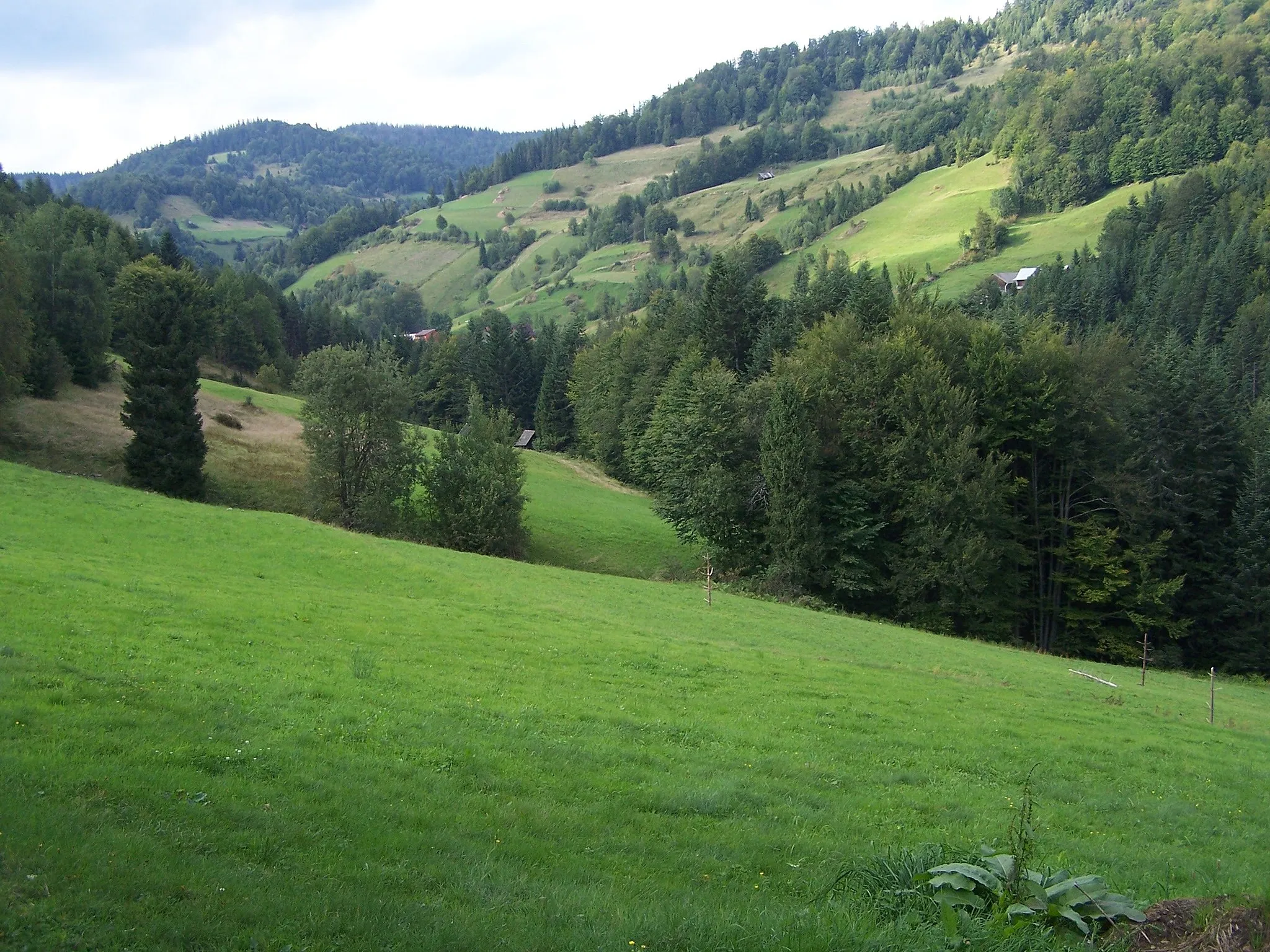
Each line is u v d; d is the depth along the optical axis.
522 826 12.45
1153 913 9.73
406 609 32.19
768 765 17.92
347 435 67.44
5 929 7.32
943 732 23.50
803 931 8.60
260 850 10.02
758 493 66.94
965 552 59.28
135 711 14.46
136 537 41.25
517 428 73.69
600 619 36.78
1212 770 23.17
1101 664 53.84
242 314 144.50
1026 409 65.38
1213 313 131.12
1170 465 68.75
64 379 84.00
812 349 72.62
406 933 8.22
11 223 131.12
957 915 9.14
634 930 8.75
